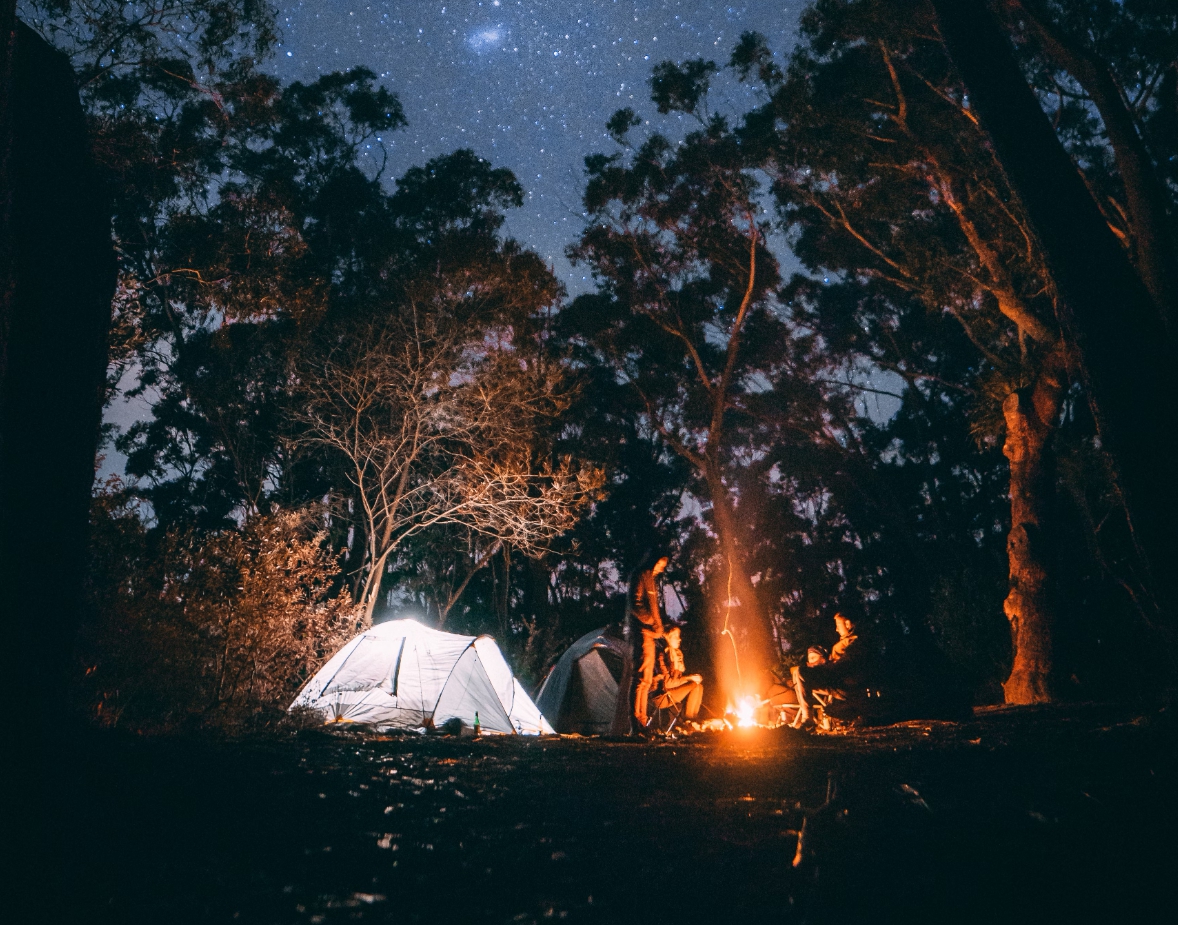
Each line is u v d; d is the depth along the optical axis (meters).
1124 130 5.86
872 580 34.09
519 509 17.69
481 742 6.37
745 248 24.28
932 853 2.40
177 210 14.32
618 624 30.81
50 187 3.16
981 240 14.40
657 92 22.72
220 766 3.56
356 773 3.81
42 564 2.88
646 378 26.11
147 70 11.66
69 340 3.16
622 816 3.00
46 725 2.79
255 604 7.31
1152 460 4.70
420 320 18.31
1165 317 5.57
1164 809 2.99
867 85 15.00
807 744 6.29
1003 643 15.22
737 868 2.25
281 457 20.62
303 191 21.12
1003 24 14.12
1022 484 14.03
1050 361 13.77
